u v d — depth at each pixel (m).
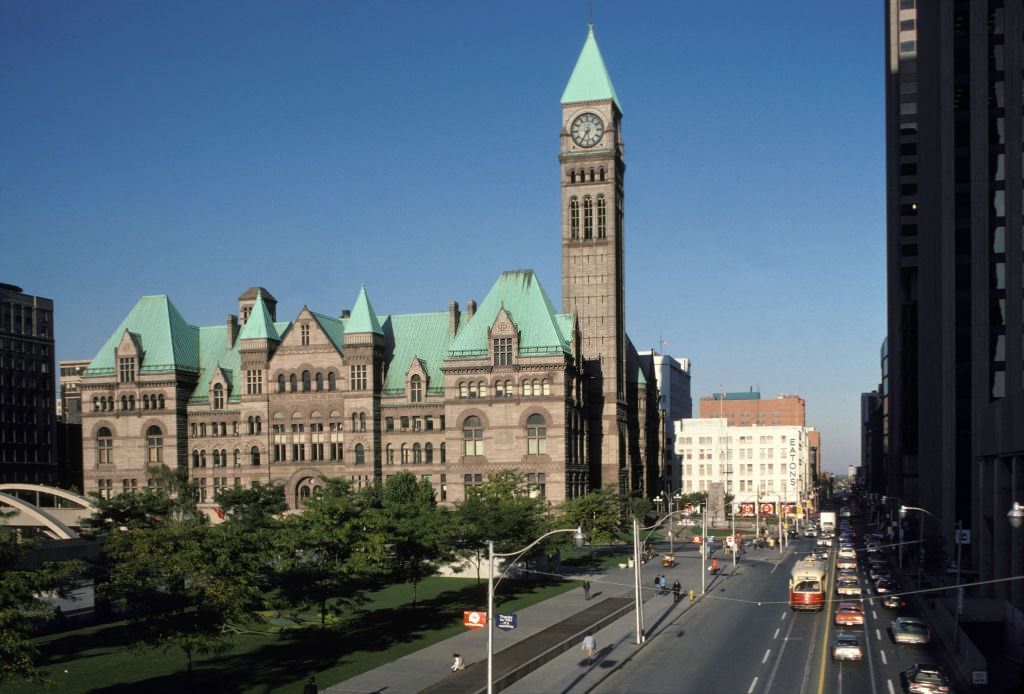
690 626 79.25
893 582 97.75
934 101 124.50
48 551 80.31
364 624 79.06
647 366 193.25
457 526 90.75
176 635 55.91
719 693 55.75
